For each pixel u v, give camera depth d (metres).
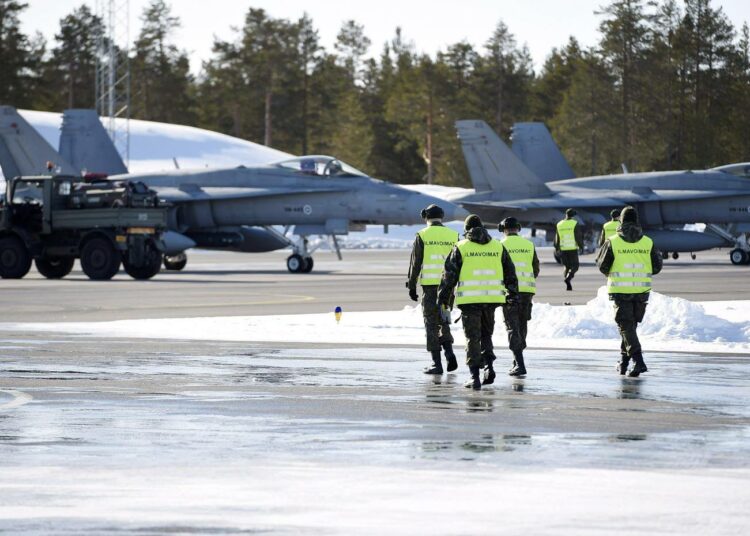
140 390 48.72
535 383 52.31
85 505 27.70
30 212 150.25
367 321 85.38
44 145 198.75
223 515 26.69
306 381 52.16
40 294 117.12
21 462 32.94
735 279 147.12
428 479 30.67
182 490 29.33
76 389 49.00
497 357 64.38
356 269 188.25
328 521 26.08
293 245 176.88
